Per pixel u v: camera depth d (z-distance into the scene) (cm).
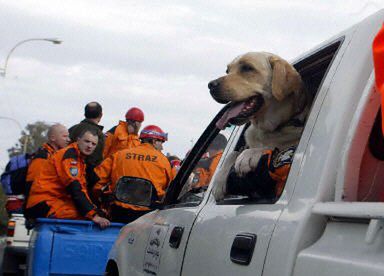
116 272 584
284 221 299
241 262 323
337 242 265
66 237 740
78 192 789
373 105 280
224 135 473
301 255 277
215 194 407
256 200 356
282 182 339
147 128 848
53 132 960
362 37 317
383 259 231
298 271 276
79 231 753
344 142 293
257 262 308
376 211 232
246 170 365
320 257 264
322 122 313
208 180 458
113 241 754
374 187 289
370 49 306
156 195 538
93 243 747
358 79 302
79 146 811
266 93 406
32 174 927
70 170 793
